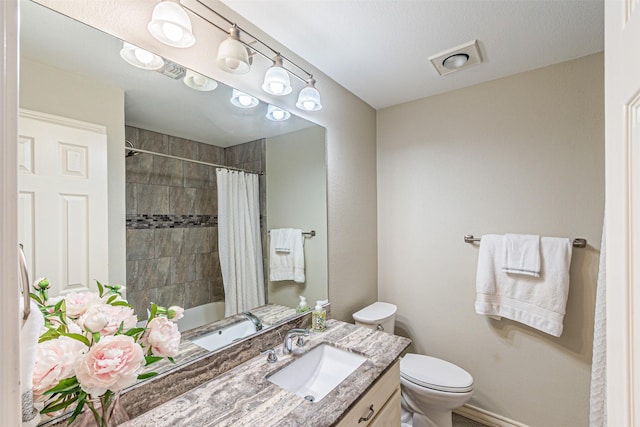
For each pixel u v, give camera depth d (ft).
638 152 1.36
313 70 5.49
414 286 7.11
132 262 3.16
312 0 3.82
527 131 5.74
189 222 3.76
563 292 5.14
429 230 6.90
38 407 1.86
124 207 3.09
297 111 5.13
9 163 1.03
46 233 2.50
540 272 5.33
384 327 6.23
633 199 1.41
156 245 3.39
